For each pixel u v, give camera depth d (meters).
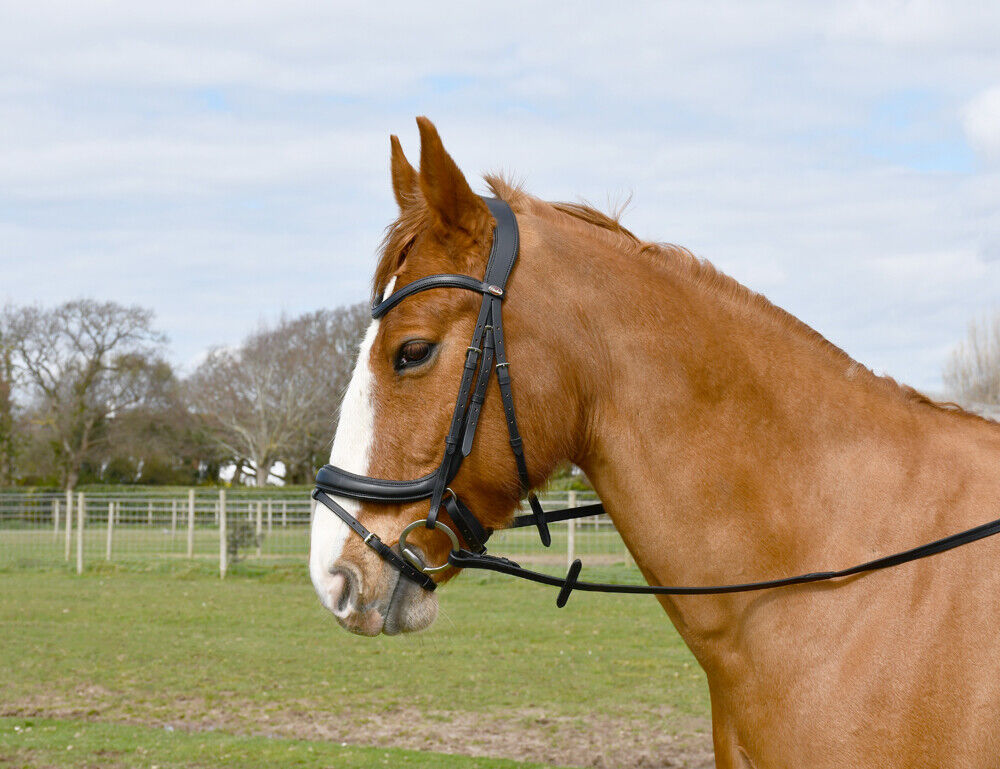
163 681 8.53
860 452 2.46
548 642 10.47
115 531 21.66
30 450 45.28
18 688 8.25
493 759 6.14
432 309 2.38
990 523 2.28
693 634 2.46
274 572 17.38
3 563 19.00
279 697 7.94
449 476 2.37
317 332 46.97
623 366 2.46
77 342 45.53
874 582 2.31
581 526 19.84
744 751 2.41
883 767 2.19
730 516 2.42
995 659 2.18
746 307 2.59
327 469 2.43
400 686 8.34
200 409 47.69
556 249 2.50
